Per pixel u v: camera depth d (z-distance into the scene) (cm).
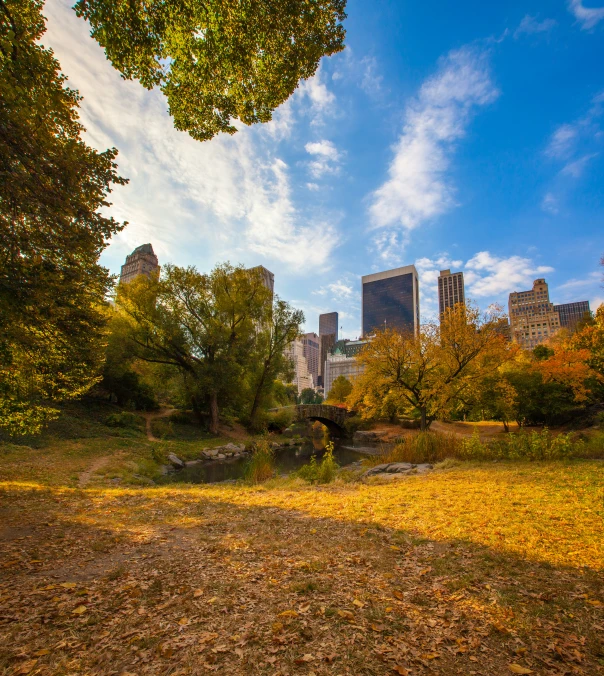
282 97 861
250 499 943
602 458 1276
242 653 283
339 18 780
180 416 3622
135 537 606
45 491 1016
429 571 439
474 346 2261
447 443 1596
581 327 4831
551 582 395
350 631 312
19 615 336
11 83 570
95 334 854
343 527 646
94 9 642
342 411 4719
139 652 285
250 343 3584
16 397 1000
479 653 281
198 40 753
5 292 612
